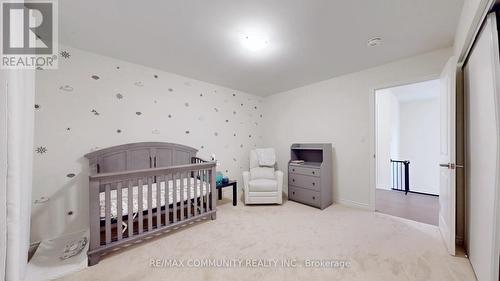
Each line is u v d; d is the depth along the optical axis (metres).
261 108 4.50
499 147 1.15
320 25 1.81
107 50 2.29
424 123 5.02
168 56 2.46
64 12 1.61
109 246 1.68
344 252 1.78
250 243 1.95
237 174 4.00
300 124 3.79
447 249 1.81
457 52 1.83
